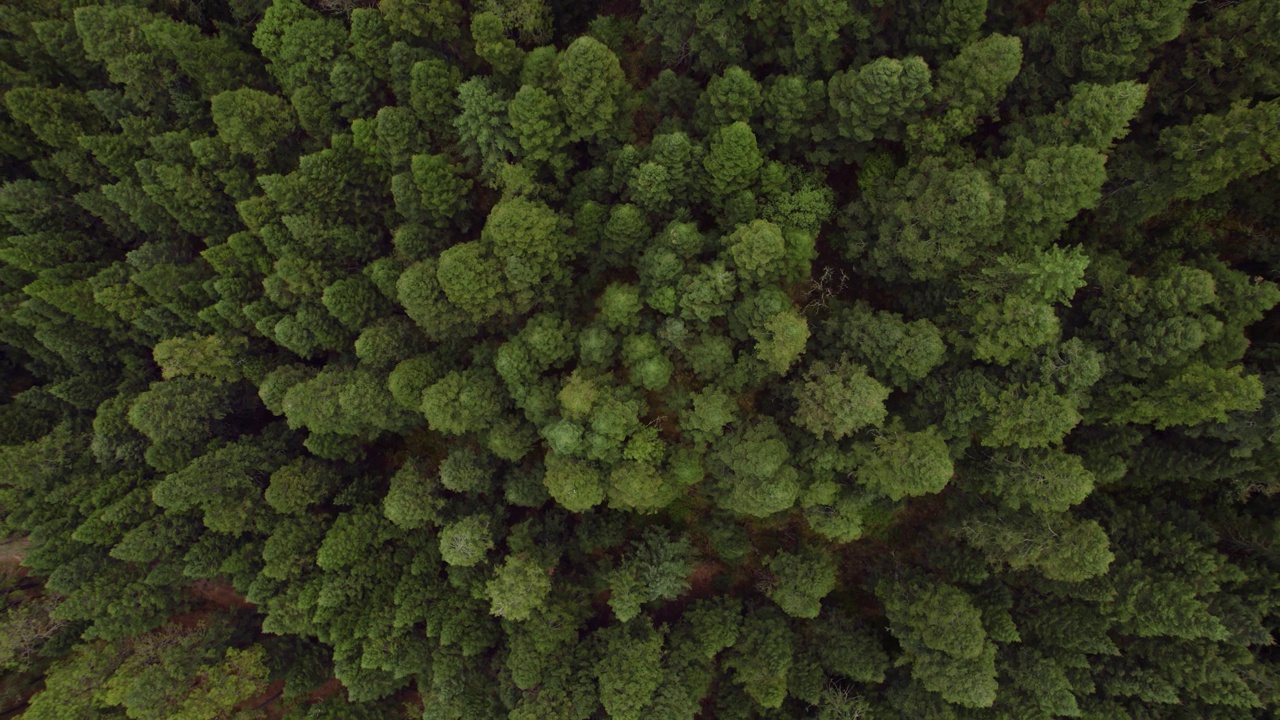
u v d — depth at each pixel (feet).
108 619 147.02
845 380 123.95
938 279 124.67
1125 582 125.80
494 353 143.23
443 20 130.00
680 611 166.71
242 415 163.32
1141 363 116.47
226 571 146.00
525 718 134.82
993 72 110.22
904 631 141.18
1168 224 130.82
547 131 127.03
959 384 123.65
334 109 140.26
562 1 142.92
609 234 131.64
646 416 147.23
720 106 123.95
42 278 143.84
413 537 153.48
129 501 146.30
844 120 123.34
